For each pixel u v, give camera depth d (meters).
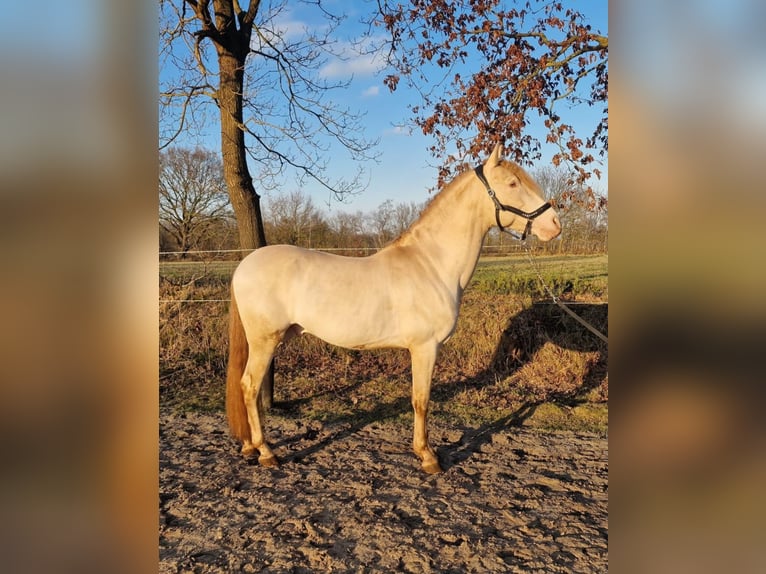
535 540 2.54
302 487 3.11
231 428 3.50
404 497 2.99
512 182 3.19
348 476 3.26
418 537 2.56
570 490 3.08
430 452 3.37
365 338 3.29
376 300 3.23
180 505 2.89
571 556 2.40
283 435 3.97
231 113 4.64
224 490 3.07
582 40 4.48
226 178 4.77
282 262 3.31
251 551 2.45
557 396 4.86
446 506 2.88
